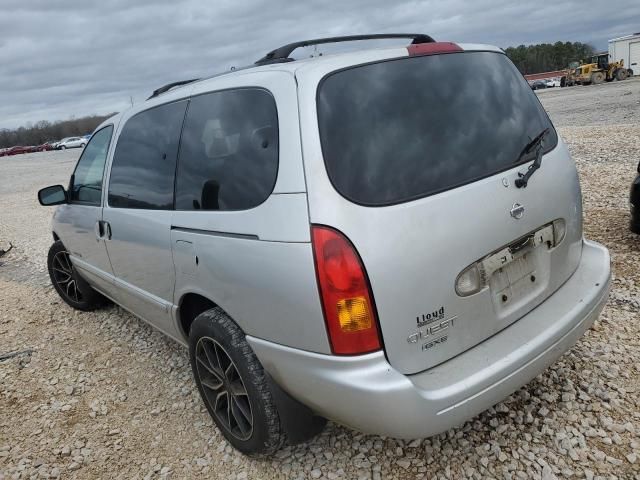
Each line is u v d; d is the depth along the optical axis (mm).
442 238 2148
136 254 3346
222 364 2760
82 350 4367
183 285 2887
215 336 2615
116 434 3193
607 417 2703
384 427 2074
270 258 2199
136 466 2895
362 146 2154
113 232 3615
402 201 2119
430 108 2340
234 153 2521
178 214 2848
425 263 2109
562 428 2672
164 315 3256
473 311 2273
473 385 2119
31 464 3012
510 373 2223
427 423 2057
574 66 43625
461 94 2459
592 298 2621
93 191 4031
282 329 2244
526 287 2502
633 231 4730
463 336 2262
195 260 2674
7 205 14852
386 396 2018
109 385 3762
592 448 2531
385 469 2586
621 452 2488
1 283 6809
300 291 2107
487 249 2277
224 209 2516
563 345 2457
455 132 2352
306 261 2074
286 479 2633
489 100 2543
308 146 2148
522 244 2455
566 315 2492
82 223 4148
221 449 2916
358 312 2023
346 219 2041
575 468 2434
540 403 2854
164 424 3223
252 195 2359
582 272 2811
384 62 2346
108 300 5094
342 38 2828
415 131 2264
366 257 2023
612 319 3592
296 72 2301
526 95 2779
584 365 3119
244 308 2408
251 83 2518
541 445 2590
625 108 17219
